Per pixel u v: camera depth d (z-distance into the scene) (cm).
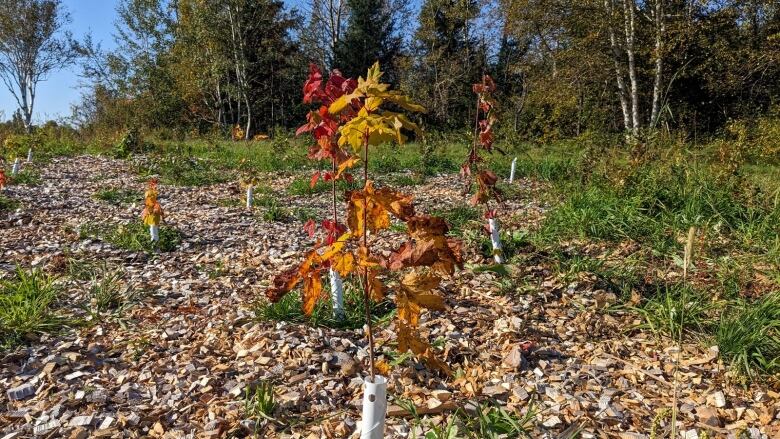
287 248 609
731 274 478
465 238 568
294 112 3544
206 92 3120
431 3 2975
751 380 331
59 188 965
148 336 385
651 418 298
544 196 834
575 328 404
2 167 1168
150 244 599
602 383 333
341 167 239
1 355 350
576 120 2088
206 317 419
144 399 309
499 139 1719
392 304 425
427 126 2431
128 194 930
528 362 355
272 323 395
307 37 3275
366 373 336
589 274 478
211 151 1678
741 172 731
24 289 427
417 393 312
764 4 1623
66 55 4000
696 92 1988
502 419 284
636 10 1806
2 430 280
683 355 364
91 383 322
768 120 1298
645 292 457
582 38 1844
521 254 530
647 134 778
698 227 575
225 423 284
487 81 501
